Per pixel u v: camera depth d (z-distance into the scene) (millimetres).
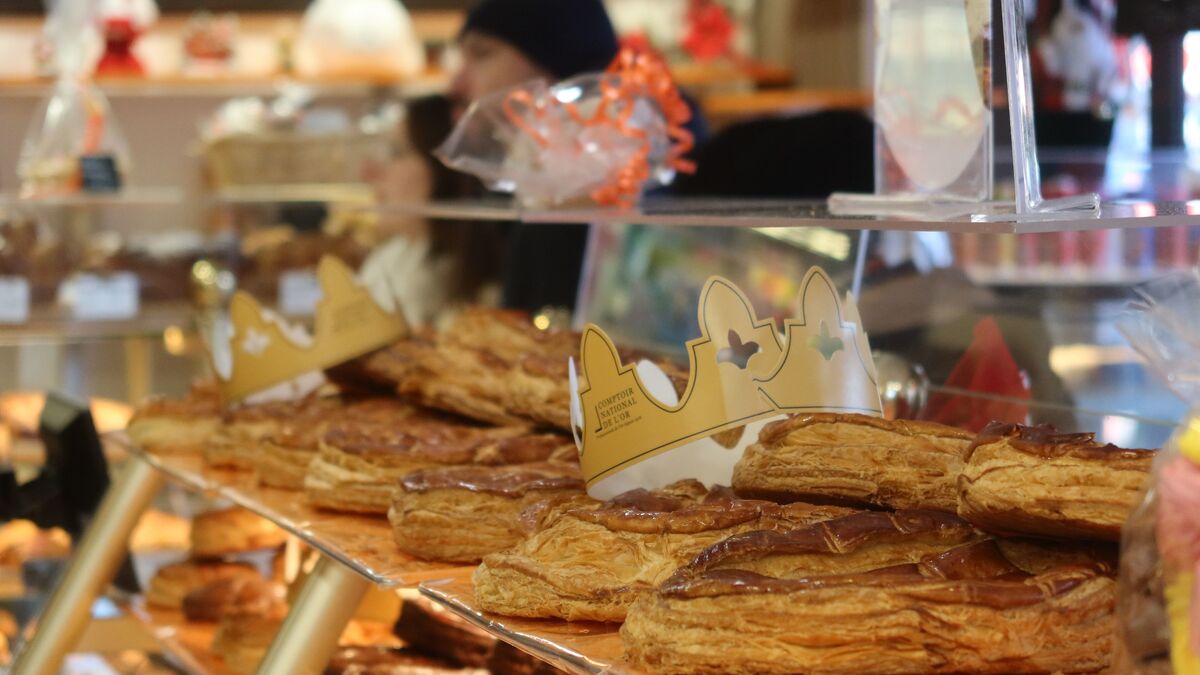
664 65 1926
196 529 2256
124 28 4402
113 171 3068
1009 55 1202
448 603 1186
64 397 2377
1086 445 932
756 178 3074
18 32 4766
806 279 1250
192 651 1985
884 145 1361
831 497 1130
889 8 1324
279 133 3689
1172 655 781
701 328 1234
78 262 2941
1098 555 967
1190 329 960
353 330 1974
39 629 2119
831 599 906
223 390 2025
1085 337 1583
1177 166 2812
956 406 1570
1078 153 2846
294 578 2041
